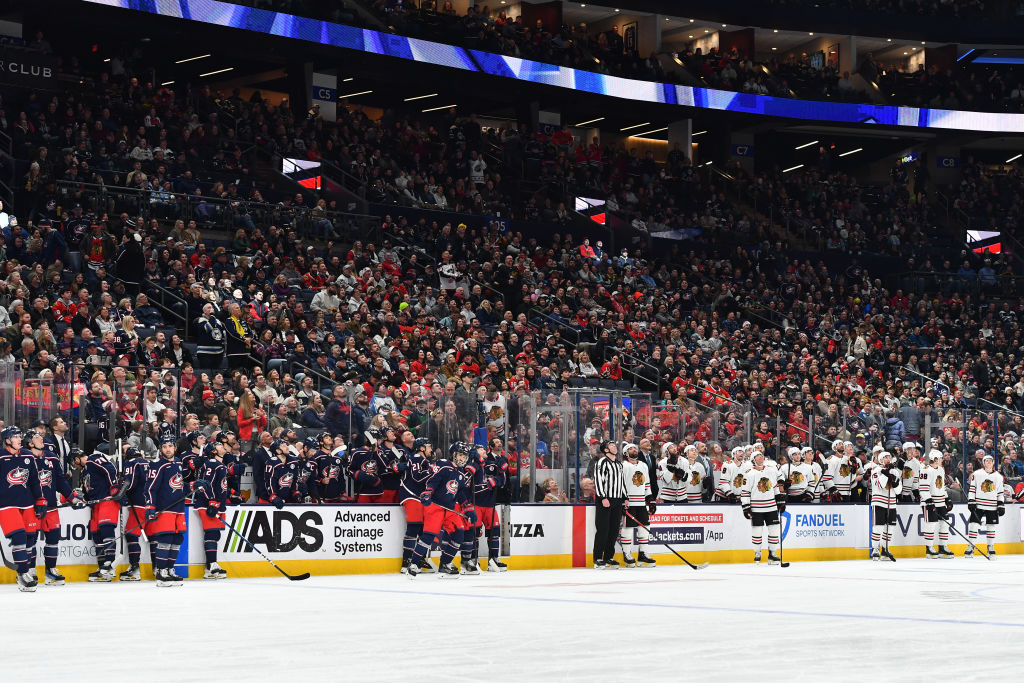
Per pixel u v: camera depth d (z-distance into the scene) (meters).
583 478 20.22
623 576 17.83
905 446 23.58
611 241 37.47
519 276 30.97
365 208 32.47
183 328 24.77
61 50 37.00
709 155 47.12
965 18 46.69
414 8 39.62
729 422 22.02
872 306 38.72
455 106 43.97
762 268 38.88
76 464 16.33
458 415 18.92
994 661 8.80
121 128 29.77
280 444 17.44
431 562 18.55
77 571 16.23
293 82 37.78
